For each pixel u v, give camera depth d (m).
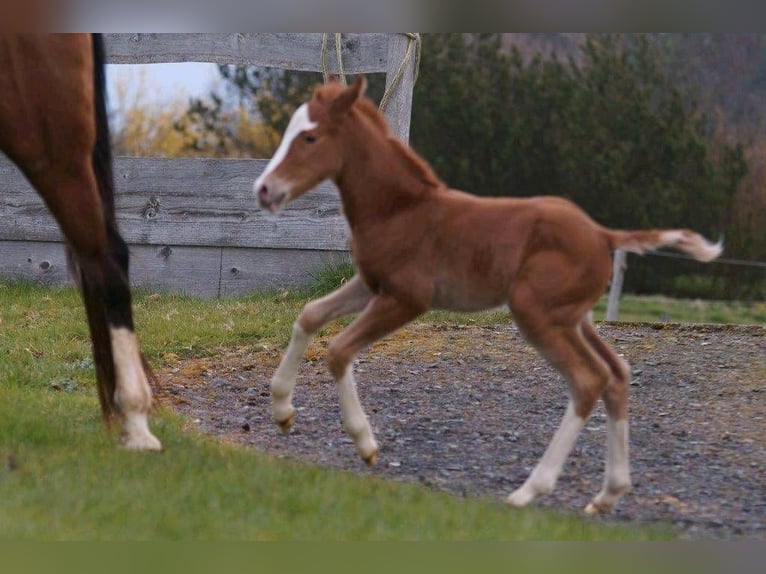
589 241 5.48
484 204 5.69
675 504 5.96
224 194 11.24
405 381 8.50
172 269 11.41
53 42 5.89
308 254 11.20
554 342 5.45
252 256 11.28
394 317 5.71
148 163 11.31
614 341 9.73
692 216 21.09
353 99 5.66
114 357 6.21
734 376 8.64
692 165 21.22
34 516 4.75
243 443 6.91
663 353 9.31
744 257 21.11
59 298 10.99
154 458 5.83
